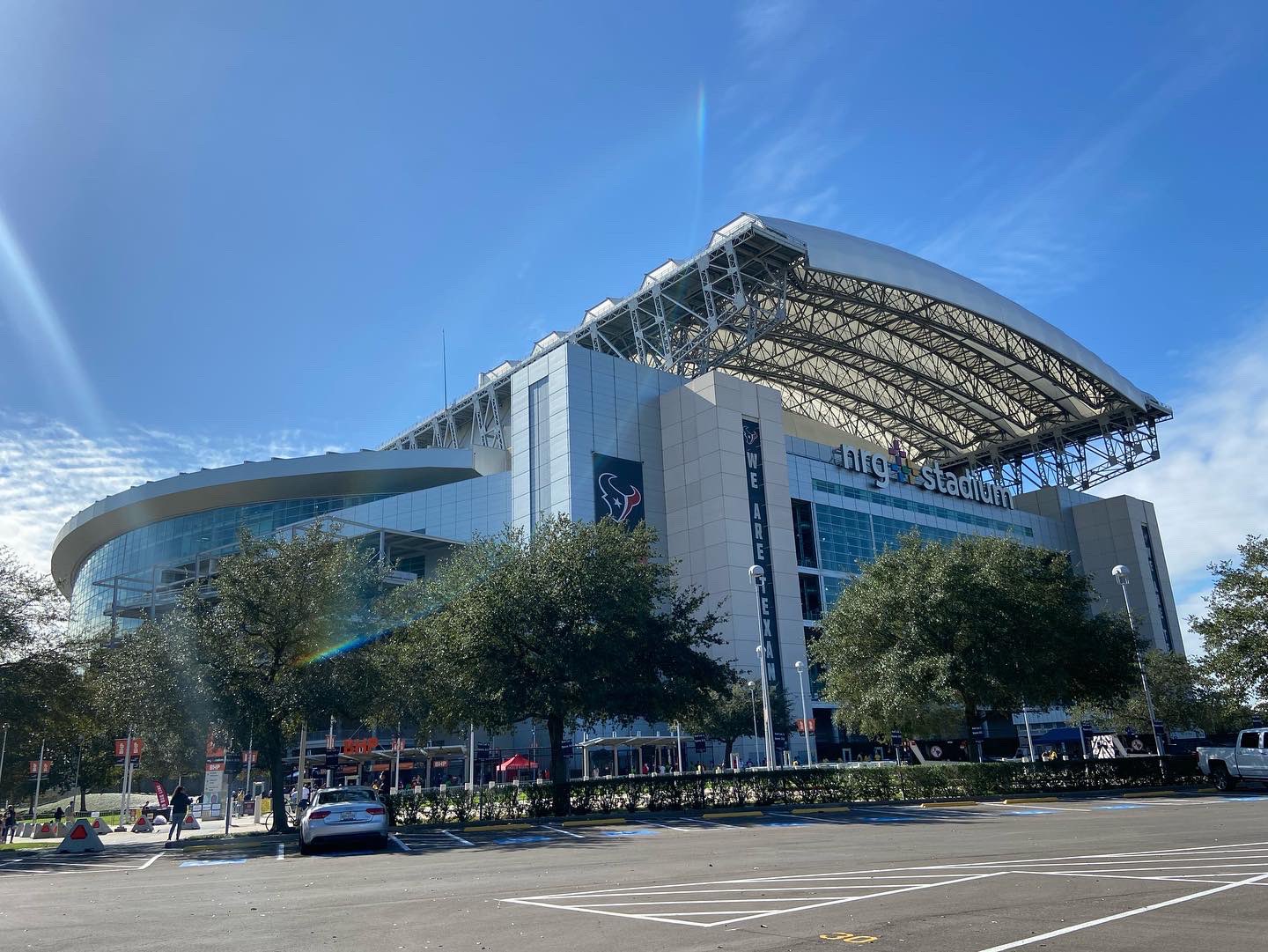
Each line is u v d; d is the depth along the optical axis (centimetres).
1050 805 2658
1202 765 3238
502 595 2936
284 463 9262
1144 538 11350
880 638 3512
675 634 3244
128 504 9994
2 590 3030
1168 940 734
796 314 9519
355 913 1032
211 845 2466
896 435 13000
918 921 845
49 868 1933
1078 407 11281
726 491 7331
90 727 3481
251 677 2745
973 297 9238
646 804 2861
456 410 10031
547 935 847
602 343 8956
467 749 5638
